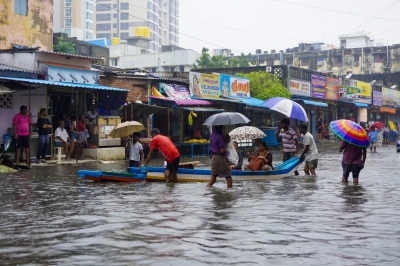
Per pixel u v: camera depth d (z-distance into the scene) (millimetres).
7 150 17656
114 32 155500
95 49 45781
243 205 8930
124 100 21719
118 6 154500
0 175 14734
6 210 8484
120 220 7453
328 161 21969
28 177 14203
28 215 7965
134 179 13109
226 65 61625
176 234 6422
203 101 27219
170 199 9727
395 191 11195
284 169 14195
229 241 6004
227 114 12164
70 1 126250
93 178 13039
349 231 6602
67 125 20547
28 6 27219
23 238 6250
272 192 10898
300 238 6172
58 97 20781
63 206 8898
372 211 8289
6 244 5922
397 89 69625
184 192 10859
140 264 4996
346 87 50000
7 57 20547
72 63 21672
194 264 4980
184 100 25562
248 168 14297
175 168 12953
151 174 13211
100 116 21250
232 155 14609
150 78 25422
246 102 30688
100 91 21312
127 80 25469
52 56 20766
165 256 5301
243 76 36812
